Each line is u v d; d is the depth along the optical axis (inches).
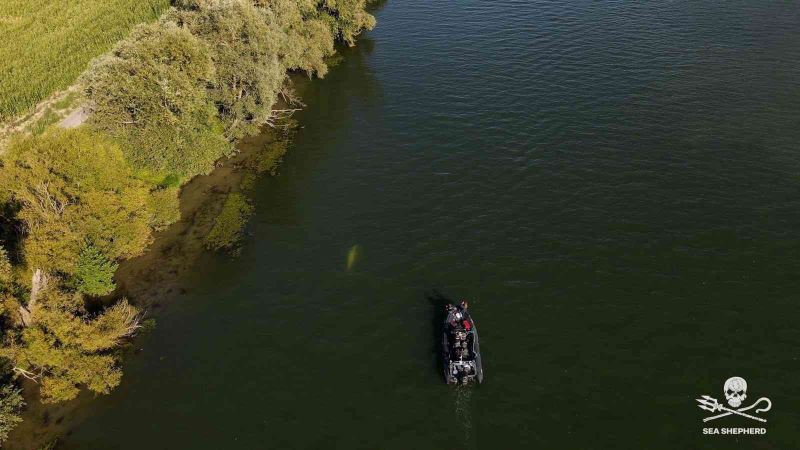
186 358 1567.4
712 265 1769.2
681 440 1314.0
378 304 1712.6
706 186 2096.5
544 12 3690.9
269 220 2098.9
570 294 1705.2
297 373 1514.5
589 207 2043.6
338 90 3043.8
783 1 3558.1
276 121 2797.7
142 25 2154.3
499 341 1569.9
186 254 1945.1
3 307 1413.6
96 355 1503.4
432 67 3157.0
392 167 2363.4
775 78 2731.3
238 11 2381.9
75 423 1405.0
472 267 1827.0
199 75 2101.4
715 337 1547.7
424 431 1360.7
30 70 2861.7
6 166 1603.1
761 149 2262.6
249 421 1396.4
